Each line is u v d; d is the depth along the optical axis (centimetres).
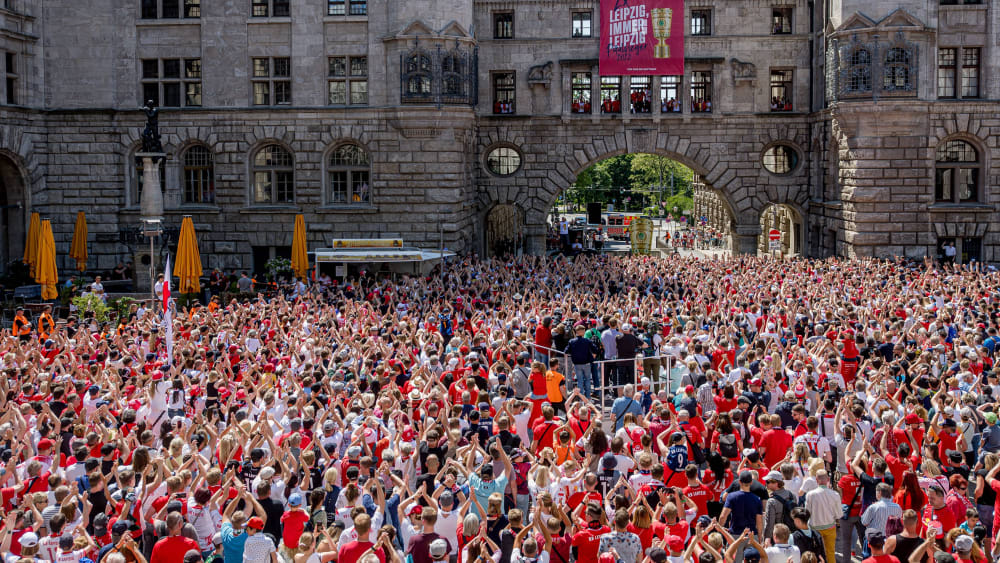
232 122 5875
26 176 5722
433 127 5722
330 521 1642
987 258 5853
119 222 5944
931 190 5775
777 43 6400
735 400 2033
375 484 1552
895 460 1716
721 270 4906
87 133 5891
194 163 5991
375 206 5856
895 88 5644
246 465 1677
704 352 2577
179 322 3206
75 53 5859
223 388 2225
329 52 5800
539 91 6481
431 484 1717
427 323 3169
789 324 3147
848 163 5841
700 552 1377
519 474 1770
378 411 1978
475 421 1961
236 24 5825
